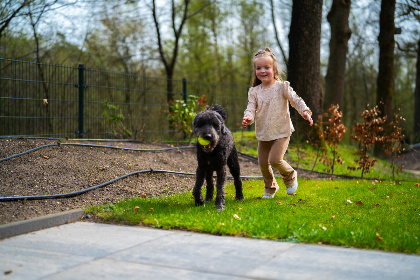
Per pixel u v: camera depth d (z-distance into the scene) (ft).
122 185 18.16
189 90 40.96
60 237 11.32
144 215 13.39
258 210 14.33
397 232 11.47
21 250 10.09
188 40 75.51
